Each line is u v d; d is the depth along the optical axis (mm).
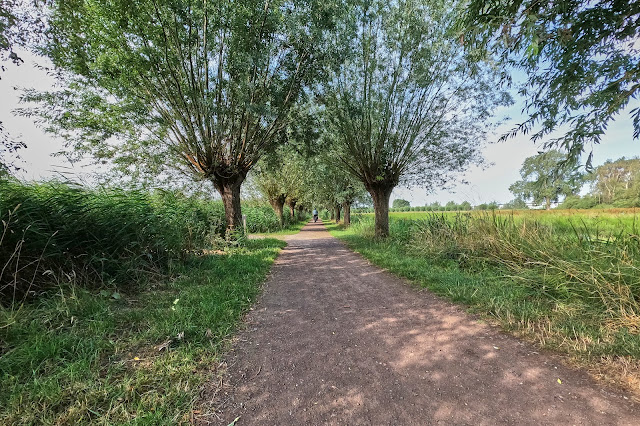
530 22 2455
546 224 7137
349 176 14930
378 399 2318
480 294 4699
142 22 8359
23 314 3262
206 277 5941
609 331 3221
